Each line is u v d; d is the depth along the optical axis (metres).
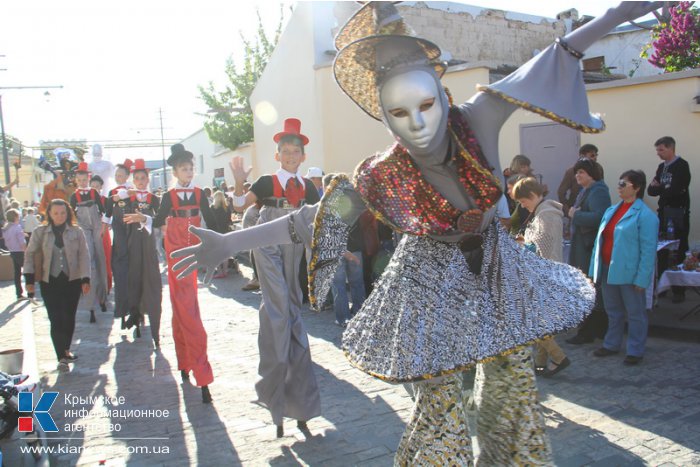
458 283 2.17
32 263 6.18
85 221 8.91
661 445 3.86
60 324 6.21
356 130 13.05
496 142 2.20
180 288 5.00
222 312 8.75
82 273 6.27
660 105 8.72
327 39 13.91
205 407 4.89
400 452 2.24
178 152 5.57
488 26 15.11
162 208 5.41
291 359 4.21
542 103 2.09
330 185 2.32
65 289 6.24
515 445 2.26
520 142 10.02
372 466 3.73
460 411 2.16
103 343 7.27
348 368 5.79
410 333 2.11
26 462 3.76
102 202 9.21
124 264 7.56
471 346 2.04
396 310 2.19
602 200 6.40
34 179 42.81
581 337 6.38
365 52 2.12
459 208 2.19
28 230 15.34
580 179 6.57
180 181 5.56
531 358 2.30
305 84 14.32
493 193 2.14
